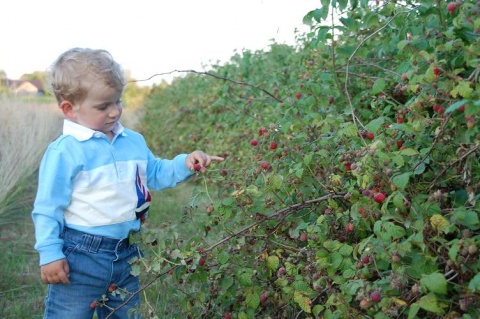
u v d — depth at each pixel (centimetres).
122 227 251
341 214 234
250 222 259
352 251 219
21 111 749
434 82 224
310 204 260
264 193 261
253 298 243
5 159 571
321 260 221
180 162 273
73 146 243
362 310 220
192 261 248
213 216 267
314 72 378
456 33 251
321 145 272
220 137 657
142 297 335
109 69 244
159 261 243
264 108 535
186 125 896
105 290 252
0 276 394
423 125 233
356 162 232
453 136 231
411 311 177
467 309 186
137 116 1561
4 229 527
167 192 675
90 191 243
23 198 584
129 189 254
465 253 185
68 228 244
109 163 248
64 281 237
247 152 502
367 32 359
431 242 197
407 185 226
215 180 276
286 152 279
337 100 341
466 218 194
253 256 257
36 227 236
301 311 246
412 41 255
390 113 302
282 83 502
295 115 311
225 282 250
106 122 249
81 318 248
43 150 697
